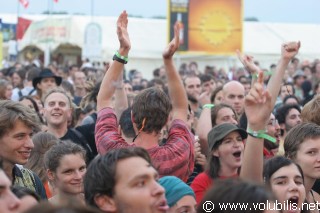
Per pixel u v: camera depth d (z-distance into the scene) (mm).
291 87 13039
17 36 29125
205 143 7660
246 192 3201
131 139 5762
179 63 32281
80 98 12961
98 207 3721
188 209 4383
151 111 4984
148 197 3625
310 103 6984
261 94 4508
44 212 2529
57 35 30578
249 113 4578
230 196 3205
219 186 3279
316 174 5586
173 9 26109
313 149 5578
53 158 5469
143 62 32219
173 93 5305
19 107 5113
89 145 8562
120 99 6840
